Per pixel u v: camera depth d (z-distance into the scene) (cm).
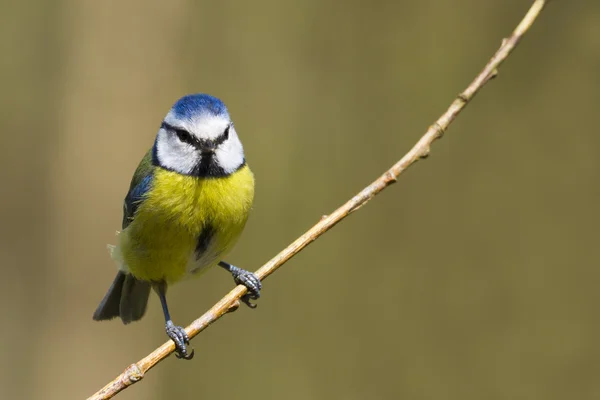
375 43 1316
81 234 1281
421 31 1298
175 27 1335
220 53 1359
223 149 763
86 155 1288
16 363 1280
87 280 1277
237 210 770
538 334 1138
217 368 1215
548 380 1122
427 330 1172
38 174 1348
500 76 1247
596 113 1202
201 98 786
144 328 1270
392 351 1173
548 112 1217
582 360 1119
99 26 1312
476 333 1159
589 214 1165
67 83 1309
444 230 1206
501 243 1182
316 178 1278
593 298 1136
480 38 1273
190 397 1217
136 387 1247
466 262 1188
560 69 1226
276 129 1315
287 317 1209
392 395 1159
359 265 1212
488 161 1221
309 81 1330
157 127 1311
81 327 1267
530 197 1191
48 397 1248
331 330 1192
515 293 1159
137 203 775
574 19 1232
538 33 1246
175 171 761
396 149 1268
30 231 1327
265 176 1286
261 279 637
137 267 803
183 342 780
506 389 1131
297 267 1222
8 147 1360
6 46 1391
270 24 1357
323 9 1341
